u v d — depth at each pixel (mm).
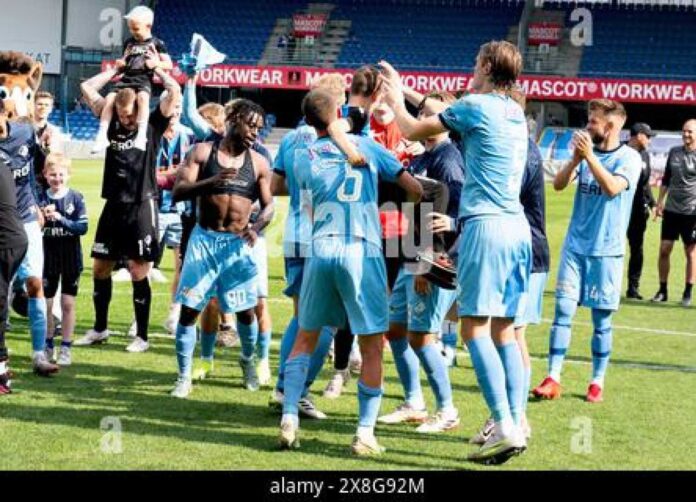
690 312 20484
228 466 9391
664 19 71750
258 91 74875
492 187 9711
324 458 9797
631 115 71875
